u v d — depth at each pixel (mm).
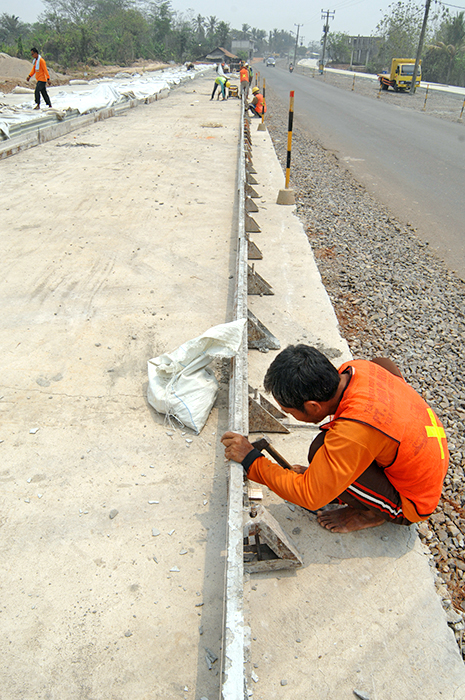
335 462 2000
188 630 2020
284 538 2273
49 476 2732
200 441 3031
